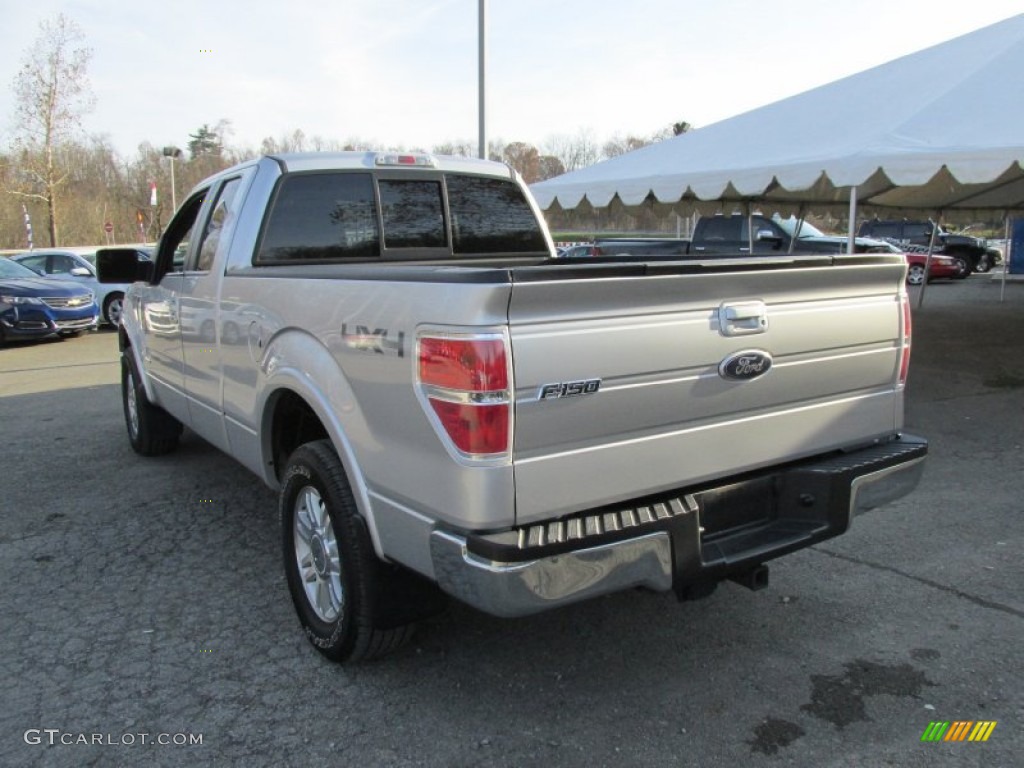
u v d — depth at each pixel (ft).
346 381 9.45
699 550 9.00
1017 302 61.52
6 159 102.06
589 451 8.28
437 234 15.49
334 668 10.75
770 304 9.45
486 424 7.61
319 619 10.96
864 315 10.46
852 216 24.94
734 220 54.70
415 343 8.18
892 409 11.19
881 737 9.13
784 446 9.95
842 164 24.84
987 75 27.35
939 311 54.95
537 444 7.92
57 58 92.99
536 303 7.68
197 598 12.87
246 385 12.41
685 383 8.80
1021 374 31.07
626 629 11.75
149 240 152.87
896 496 10.79
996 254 93.61
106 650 11.22
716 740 9.12
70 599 12.84
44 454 21.57
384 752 8.98
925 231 88.74
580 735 9.25
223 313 13.11
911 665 10.61
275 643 11.44
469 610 12.42
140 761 8.83
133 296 19.48
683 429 8.96
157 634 11.69
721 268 8.79
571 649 11.20
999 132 23.11
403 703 9.92
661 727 9.37
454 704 9.89
